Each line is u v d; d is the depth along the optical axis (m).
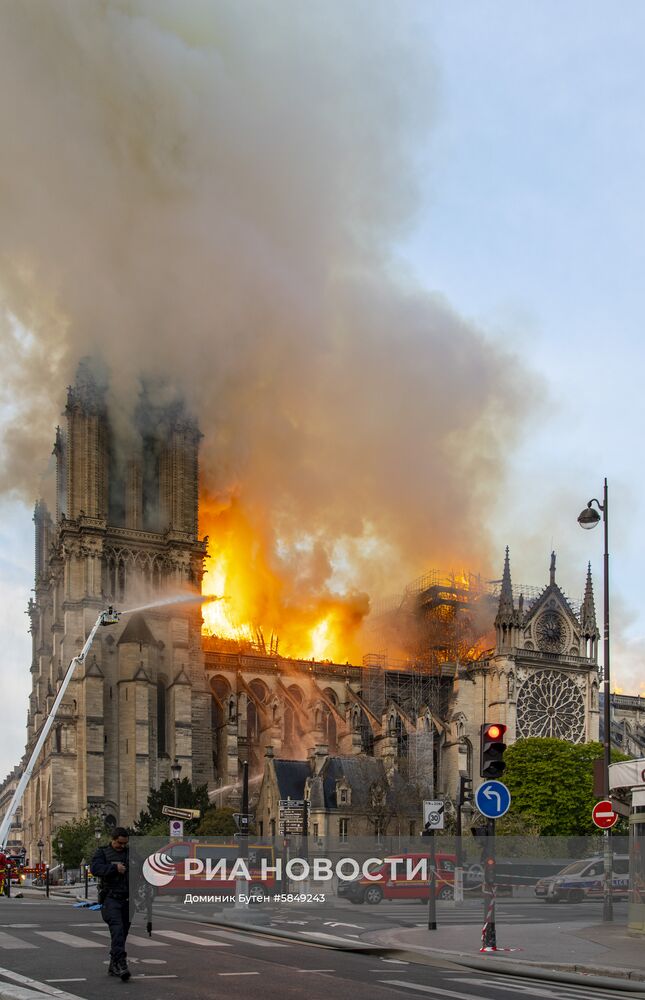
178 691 155.12
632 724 199.38
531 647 172.38
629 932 46.72
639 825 46.88
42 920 49.44
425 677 183.62
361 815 148.75
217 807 143.62
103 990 26.70
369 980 30.03
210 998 25.62
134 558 161.38
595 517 60.91
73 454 159.25
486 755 40.16
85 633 152.88
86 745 148.00
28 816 174.50
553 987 30.33
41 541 193.62
